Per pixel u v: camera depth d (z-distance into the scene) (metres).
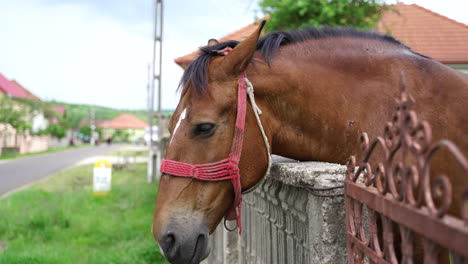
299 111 2.12
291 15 5.82
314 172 1.62
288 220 2.21
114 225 7.16
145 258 5.29
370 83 2.12
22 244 6.09
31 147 40.06
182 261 1.78
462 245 0.73
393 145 1.06
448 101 2.00
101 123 97.50
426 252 0.89
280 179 1.99
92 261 5.21
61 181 14.19
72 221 7.39
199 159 1.88
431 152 0.86
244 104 1.93
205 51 2.12
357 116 2.08
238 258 3.75
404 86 1.01
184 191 1.85
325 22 5.71
